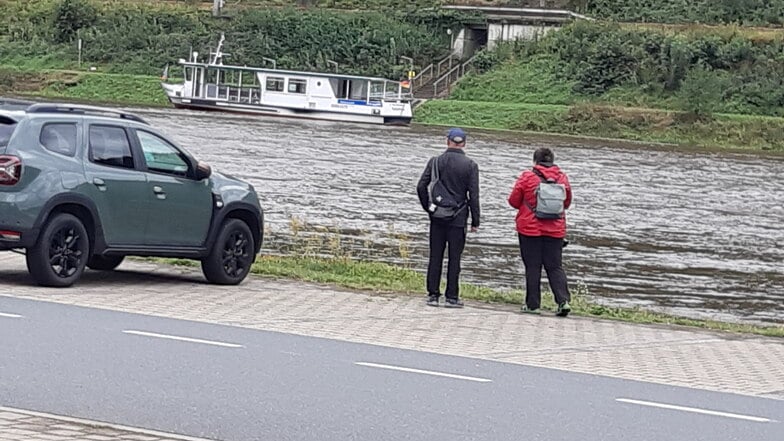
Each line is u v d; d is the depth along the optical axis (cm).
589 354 1316
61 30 9225
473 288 1888
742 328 1669
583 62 8388
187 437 836
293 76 7456
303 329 1344
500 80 8525
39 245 1473
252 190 1745
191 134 5575
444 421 938
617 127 7675
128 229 1571
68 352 1103
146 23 9238
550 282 1648
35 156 1479
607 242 2919
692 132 7600
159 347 1160
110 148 1568
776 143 7494
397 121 7469
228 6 9875
